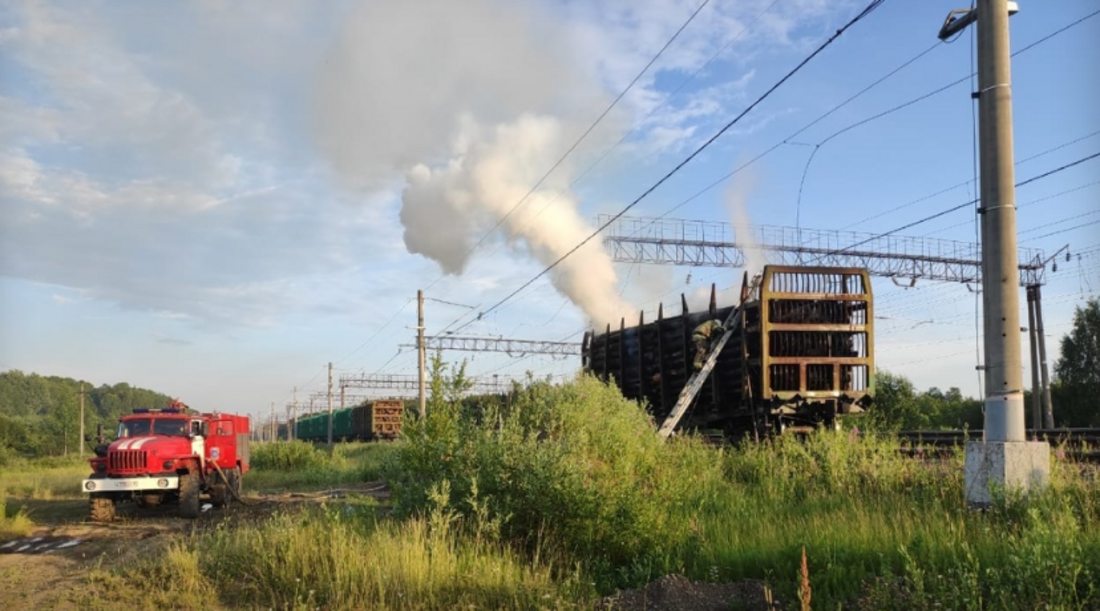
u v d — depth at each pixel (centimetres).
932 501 924
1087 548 623
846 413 1559
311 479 2497
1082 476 967
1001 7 934
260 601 768
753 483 1257
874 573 675
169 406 1828
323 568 820
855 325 1566
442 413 1128
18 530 1367
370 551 823
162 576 864
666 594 682
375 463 2616
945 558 659
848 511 916
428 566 775
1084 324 4109
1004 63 927
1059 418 4181
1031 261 3934
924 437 1992
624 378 2081
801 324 1536
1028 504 800
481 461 986
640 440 1080
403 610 698
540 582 725
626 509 848
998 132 920
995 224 914
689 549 835
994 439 891
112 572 926
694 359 1709
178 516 1577
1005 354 894
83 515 1642
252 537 978
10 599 837
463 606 685
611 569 816
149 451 1547
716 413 1686
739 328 1614
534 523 882
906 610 575
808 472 1205
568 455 907
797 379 1532
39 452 7969
